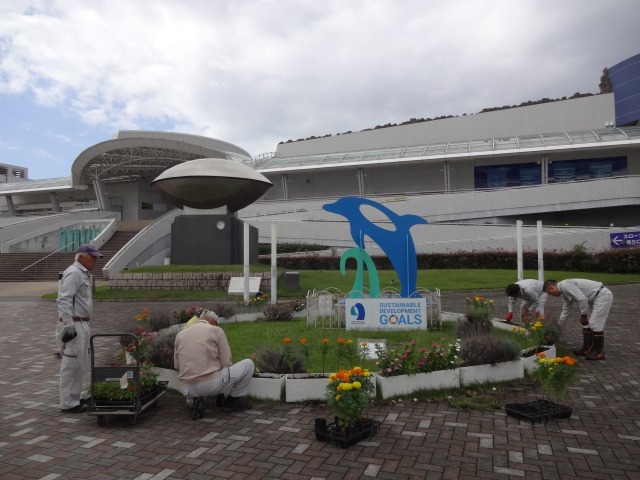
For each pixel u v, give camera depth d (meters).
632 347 8.27
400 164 38.47
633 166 34.00
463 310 13.48
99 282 22.50
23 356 8.59
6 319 13.42
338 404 4.42
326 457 4.14
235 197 20.41
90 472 3.92
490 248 27.08
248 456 4.18
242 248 21.42
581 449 4.22
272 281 12.56
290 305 12.12
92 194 53.00
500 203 31.77
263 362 6.25
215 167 19.97
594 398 5.62
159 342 6.81
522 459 4.04
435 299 9.97
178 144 38.88
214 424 4.99
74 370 5.42
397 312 9.52
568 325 10.65
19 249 34.28
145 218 51.25
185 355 5.19
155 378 5.62
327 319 10.14
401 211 32.91
